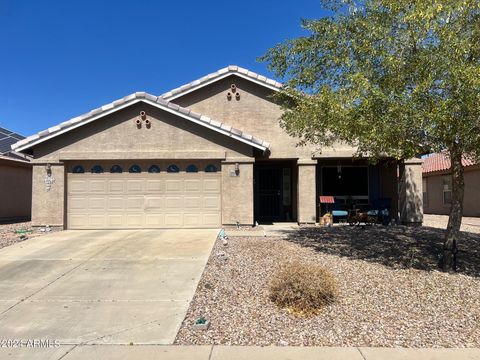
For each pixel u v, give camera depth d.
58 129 14.12
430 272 8.57
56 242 11.71
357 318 6.20
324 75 10.35
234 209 14.38
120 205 14.43
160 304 6.86
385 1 8.27
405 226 15.44
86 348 5.29
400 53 8.34
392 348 5.23
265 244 11.18
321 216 17.17
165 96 16.12
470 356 5.00
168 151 14.32
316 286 6.64
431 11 7.40
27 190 21.73
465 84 6.99
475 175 21.77
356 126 8.28
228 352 5.13
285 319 6.16
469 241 12.16
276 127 15.98
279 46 10.75
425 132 7.86
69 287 7.78
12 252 10.48
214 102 16.17
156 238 12.23
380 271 8.57
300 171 15.74
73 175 14.48
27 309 6.70
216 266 8.98
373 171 18.34
